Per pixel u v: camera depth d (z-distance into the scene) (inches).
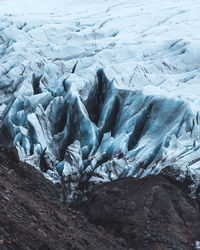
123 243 912.9
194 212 1176.2
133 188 1237.7
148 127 2343.8
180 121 2196.1
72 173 2044.8
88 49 4028.1
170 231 1073.5
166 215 1121.4
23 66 3607.3
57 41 4596.5
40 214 683.4
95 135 2407.7
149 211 1126.4
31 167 1039.6
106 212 1144.8
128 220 1099.9
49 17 5477.4
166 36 4244.6
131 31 4658.0
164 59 3447.3
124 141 2228.1
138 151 2151.8
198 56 3543.3
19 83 3503.9
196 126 2114.9
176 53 3646.7
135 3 6092.5
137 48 3727.9
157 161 1967.3
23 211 642.2
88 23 5132.9
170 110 2304.4
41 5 6717.5
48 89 2947.8
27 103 2733.8
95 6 6250.0
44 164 2263.8
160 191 1193.4
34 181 933.8
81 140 2459.4
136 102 2503.7
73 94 2578.7
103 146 2304.4
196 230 1107.3
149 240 1041.5
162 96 2397.9
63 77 2955.2
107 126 2591.0
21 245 523.5
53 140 2456.9
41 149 2325.3
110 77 2896.2
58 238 631.8
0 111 3203.7
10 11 6245.1
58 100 2583.7
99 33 4687.5
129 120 2369.6
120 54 3666.3
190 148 1956.2
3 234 522.6
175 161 1813.5
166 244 1029.8
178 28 4522.6
